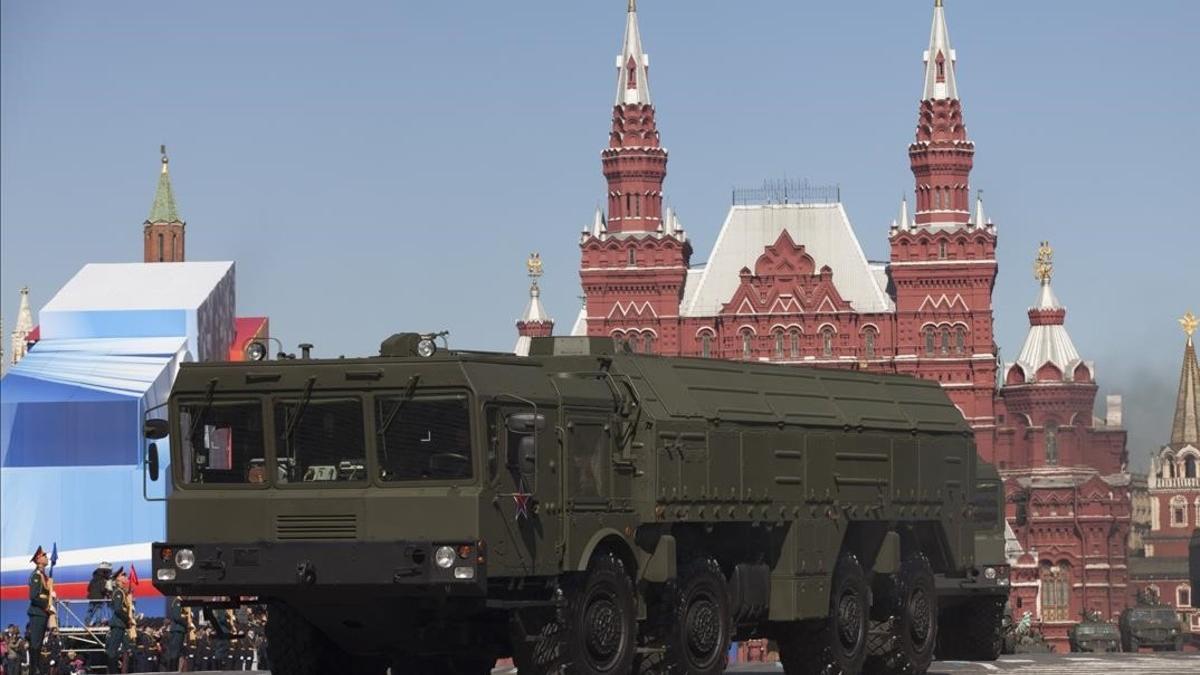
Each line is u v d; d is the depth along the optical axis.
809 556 33.59
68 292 126.56
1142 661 42.19
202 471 27.91
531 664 27.69
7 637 56.03
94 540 112.94
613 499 29.36
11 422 114.06
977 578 42.44
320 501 27.16
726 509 31.52
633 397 30.09
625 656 29.25
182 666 56.47
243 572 27.41
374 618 28.02
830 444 34.44
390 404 27.05
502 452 27.08
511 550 27.08
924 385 38.78
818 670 34.12
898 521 36.38
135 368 117.12
